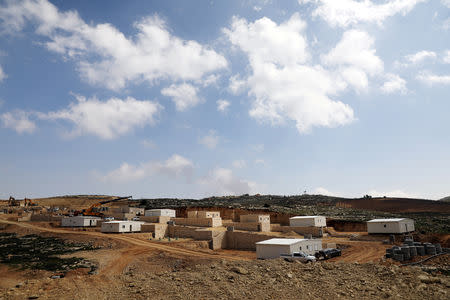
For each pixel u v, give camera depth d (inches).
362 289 728.3
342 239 2723.9
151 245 2544.3
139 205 6318.9
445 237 2460.6
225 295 685.3
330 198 6732.3
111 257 2117.4
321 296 688.4
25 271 1713.8
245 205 5167.3
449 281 765.9
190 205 5290.4
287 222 3932.1
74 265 1860.2
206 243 2721.5
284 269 898.7
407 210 5467.5
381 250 2086.6
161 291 709.9
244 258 2113.7
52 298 663.1
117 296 682.8
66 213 4936.0
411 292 697.6
